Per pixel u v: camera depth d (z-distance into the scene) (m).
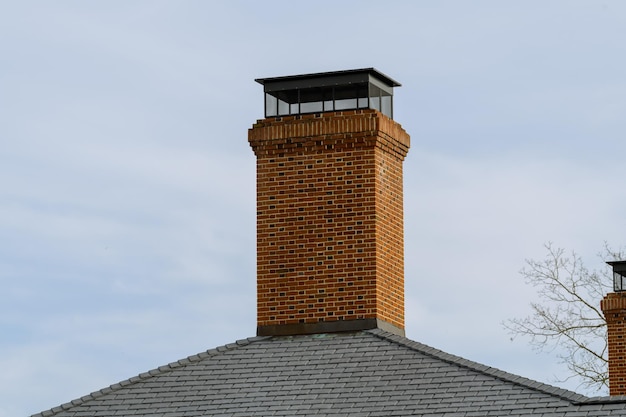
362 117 66.44
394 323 66.44
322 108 68.06
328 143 66.69
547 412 54.78
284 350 63.31
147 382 61.81
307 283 65.75
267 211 67.06
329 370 60.62
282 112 68.56
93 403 60.72
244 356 63.12
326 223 66.12
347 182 66.25
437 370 59.16
